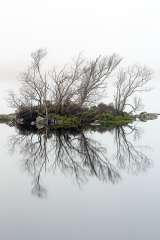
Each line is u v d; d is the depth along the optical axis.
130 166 34.03
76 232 19.81
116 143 45.72
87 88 60.16
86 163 35.62
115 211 22.66
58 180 29.59
